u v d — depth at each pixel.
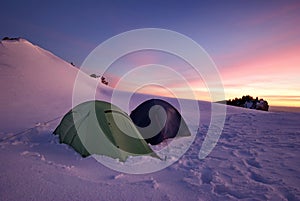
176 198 3.63
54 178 3.88
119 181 4.16
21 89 17.53
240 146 7.95
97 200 3.30
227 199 3.72
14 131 8.12
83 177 4.15
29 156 4.94
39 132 7.20
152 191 3.79
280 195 3.97
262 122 14.49
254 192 4.07
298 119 15.69
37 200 3.13
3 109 12.64
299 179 4.82
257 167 5.65
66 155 5.37
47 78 22.27
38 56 27.14
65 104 16.50
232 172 5.19
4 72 19.72
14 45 26.38
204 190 4.04
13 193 3.24
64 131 6.43
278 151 7.21
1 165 4.18
